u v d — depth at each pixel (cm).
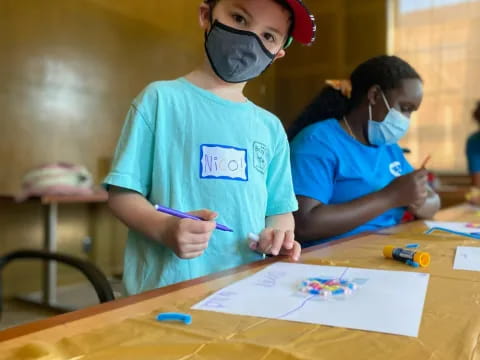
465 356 39
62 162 305
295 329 45
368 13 438
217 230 92
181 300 55
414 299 55
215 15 95
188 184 92
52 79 299
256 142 101
